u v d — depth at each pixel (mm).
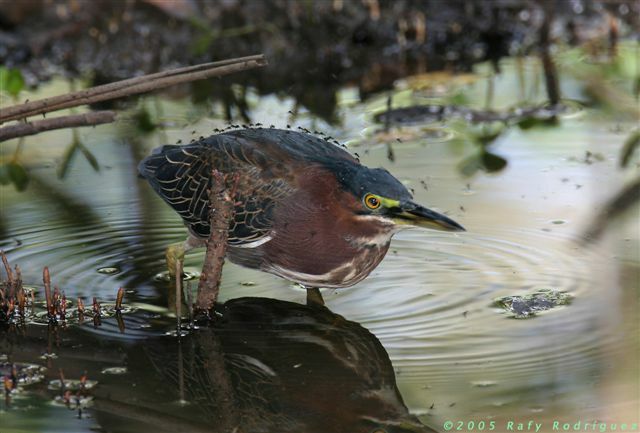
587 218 12430
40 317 10305
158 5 19094
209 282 10211
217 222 10000
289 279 11016
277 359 9492
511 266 11250
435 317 10219
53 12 19062
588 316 10086
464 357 9367
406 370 9141
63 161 14703
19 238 12125
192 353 9625
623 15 20297
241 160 10945
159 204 13305
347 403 8719
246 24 19125
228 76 18547
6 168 14359
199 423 8406
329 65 18969
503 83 17766
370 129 15773
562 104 16609
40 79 18062
